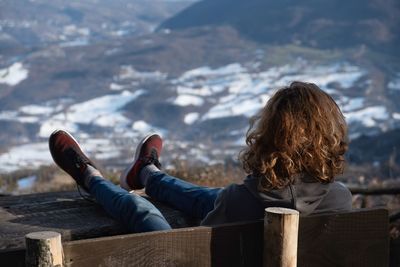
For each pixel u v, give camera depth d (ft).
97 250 5.06
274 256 5.57
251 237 5.75
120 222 8.25
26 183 32.30
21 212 9.08
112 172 27.07
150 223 7.57
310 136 6.51
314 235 5.96
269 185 6.44
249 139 6.77
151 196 9.70
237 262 5.70
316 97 6.73
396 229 13.48
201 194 8.97
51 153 10.18
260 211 6.55
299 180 6.50
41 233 4.81
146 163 10.47
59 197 10.11
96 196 9.20
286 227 5.50
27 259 4.74
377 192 17.19
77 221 8.68
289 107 6.59
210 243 5.58
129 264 5.22
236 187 6.77
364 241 6.19
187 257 5.48
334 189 6.70
